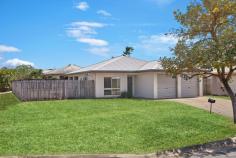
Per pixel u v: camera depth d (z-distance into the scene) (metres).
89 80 32.34
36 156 10.41
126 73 33.19
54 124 15.59
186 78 16.08
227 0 14.75
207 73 15.92
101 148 11.48
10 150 11.05
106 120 16.53
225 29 15.03
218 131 14.43
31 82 30.39
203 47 14.46
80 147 11.53
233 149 11.96
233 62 13.89
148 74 31.92
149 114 18.45
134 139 12.77
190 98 30.27
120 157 10.67
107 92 32.78
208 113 19.28
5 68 55.16
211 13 14.91
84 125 15.23
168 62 15.75
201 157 10.81
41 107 23.38
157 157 10.87
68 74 42.88
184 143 12.38
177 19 15.88
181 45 15.36
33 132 13.77
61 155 10.53
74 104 24.98
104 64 33.84
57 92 31.20
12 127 14.92
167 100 27.81
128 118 17.05
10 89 50.59
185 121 16.25
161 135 13.47
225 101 26.30
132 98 31.28
